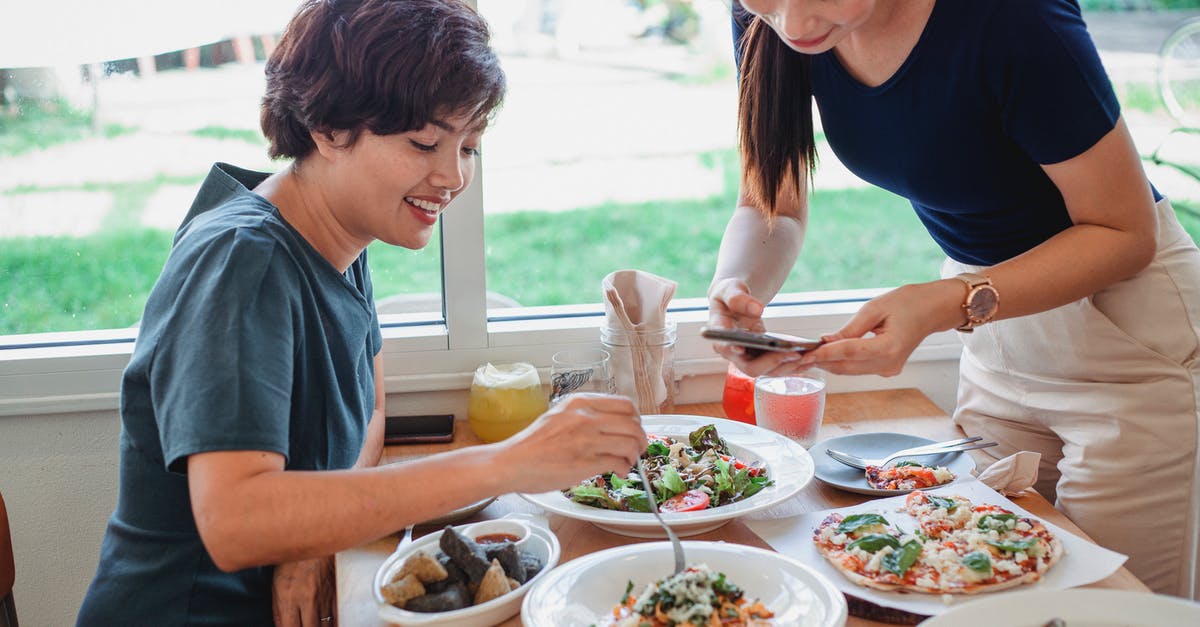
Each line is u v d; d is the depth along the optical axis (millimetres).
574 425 997
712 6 6781
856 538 1078
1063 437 1467
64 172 2246
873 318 1123
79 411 1679
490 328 1773
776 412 1392
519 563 1035
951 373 1880
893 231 6832
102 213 2391
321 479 946
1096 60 1172
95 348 1704
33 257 2219
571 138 6746
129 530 1152
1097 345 1394
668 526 1102
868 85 1310
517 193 6695
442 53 1056
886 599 961
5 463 1688
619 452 1008
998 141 1267
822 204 6871
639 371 1530
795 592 960
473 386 1551
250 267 1030
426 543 1076
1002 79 1188
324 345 1128
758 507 1141
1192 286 1370
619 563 1012
